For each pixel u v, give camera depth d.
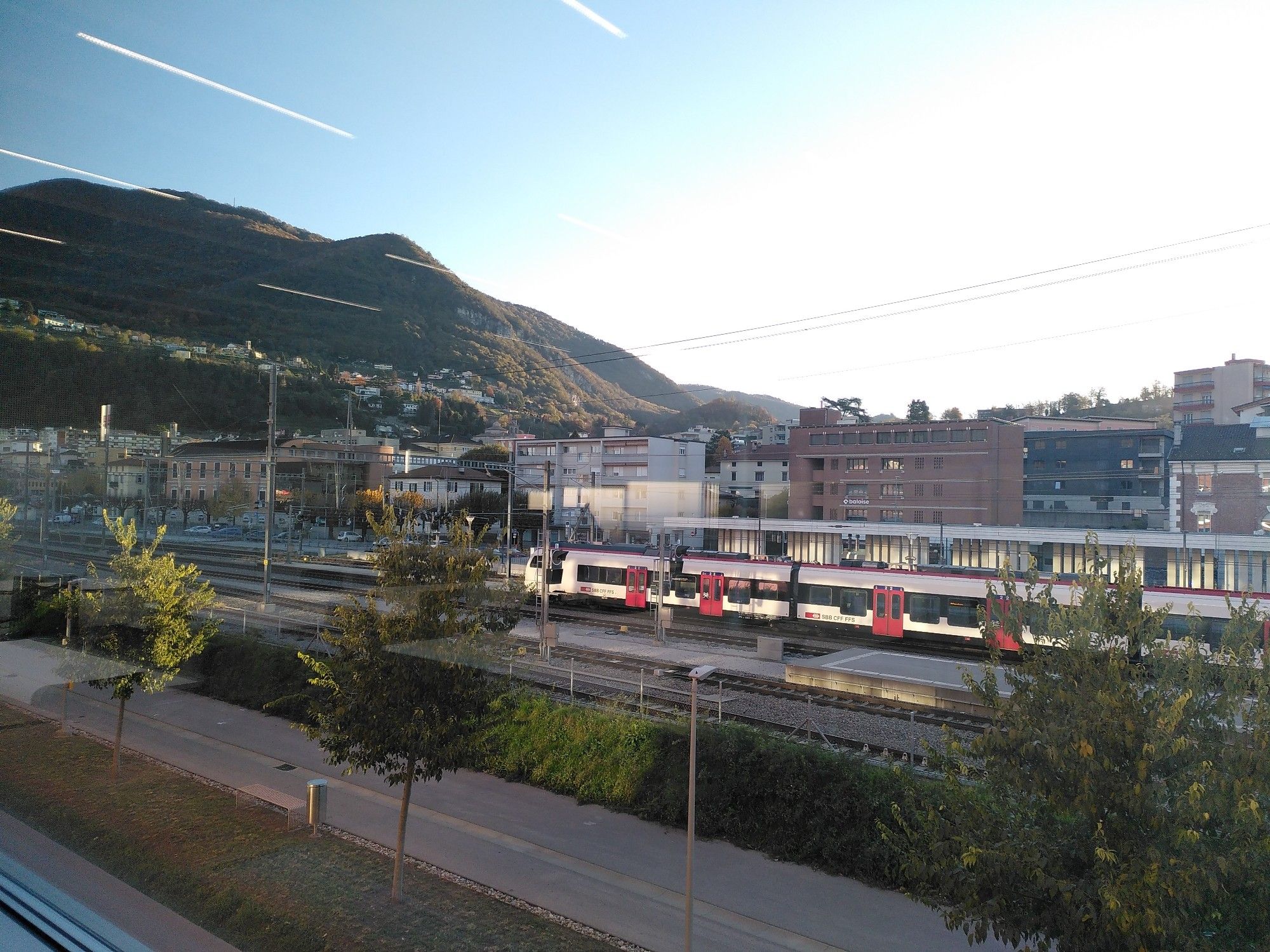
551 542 34.75
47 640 17.08
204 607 17.80
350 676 10.19
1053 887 5.79
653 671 21.70
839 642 26.67
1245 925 5.41
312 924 8.73
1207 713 5.91
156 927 8.43
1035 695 6.49
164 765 14.14
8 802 11.94
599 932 9.05
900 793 10.86
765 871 10.87
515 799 13.54
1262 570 13.32
